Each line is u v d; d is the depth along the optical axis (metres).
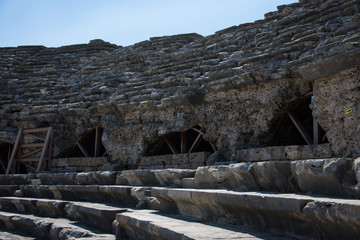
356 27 11.86
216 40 19.73
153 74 19.22
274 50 13.46
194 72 16.66
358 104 9.87
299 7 18.03
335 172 5.50
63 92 22.67
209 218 7.61
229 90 14.12
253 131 13.26
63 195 13.77
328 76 10.61
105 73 22.83
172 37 25.02
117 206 10.83
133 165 16.75
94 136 20.72
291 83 12.43
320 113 10.77
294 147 11.15
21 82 25.80
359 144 9.73
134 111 17.28
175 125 15.37
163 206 9.30
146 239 7.57
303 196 5.73
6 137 21.50
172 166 15.16
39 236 11.25
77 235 9.20
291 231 5.72
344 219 4.59
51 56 29.58
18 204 14.23
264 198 5.89
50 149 19.98
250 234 5.91
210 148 19.00
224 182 8.23
